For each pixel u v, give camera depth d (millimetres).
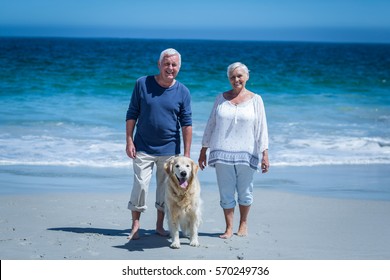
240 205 5785
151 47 79250
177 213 5355
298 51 76062
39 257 4934
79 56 40719
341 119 14844
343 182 8555
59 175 8594
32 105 15773
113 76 23641
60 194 7422
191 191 5316
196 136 11766
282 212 6730
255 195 7582
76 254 5062
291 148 11039
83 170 8992
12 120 13289
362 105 17688
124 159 9781
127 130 5738
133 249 5289
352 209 6906
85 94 18391
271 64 38312
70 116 14070
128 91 19422
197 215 5434
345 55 62156
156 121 5594
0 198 7105
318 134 12531
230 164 5648
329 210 6844
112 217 6453
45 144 10789
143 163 5672
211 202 7199
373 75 28812
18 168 8992
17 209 6621
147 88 5629
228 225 5746
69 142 11023
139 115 5742
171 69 5527
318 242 5523
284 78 25750
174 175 5289
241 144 5684
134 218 5695
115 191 7695
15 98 17062
